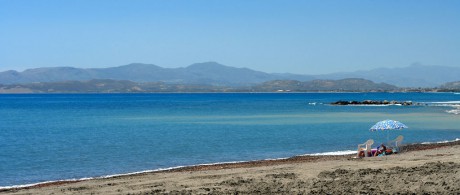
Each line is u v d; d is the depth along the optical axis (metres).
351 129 50.25
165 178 18.47
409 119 65.12
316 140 38.97
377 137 40.97
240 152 31.95
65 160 29.03
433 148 29.84
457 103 131.88
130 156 30.50
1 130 53.94
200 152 32.16
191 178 17.91
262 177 16.95
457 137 40.25
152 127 56.53
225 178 17.39
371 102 131.38
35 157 30.50
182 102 172.62
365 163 20.56
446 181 14.38
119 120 71.69
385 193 13.21
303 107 117.38
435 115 74.75
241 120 68.19
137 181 17.86
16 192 16.69
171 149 33.94
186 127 55.84
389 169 17.42
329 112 90.50
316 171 18.12
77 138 43.41
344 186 14.37
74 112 100.38
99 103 166.62
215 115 82.88
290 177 16.64
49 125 61.97
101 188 16.05
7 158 30.08
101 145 37.09
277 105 133.38
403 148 30.14
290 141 38.47
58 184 19.80
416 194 12.97
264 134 45.06
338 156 27.27
